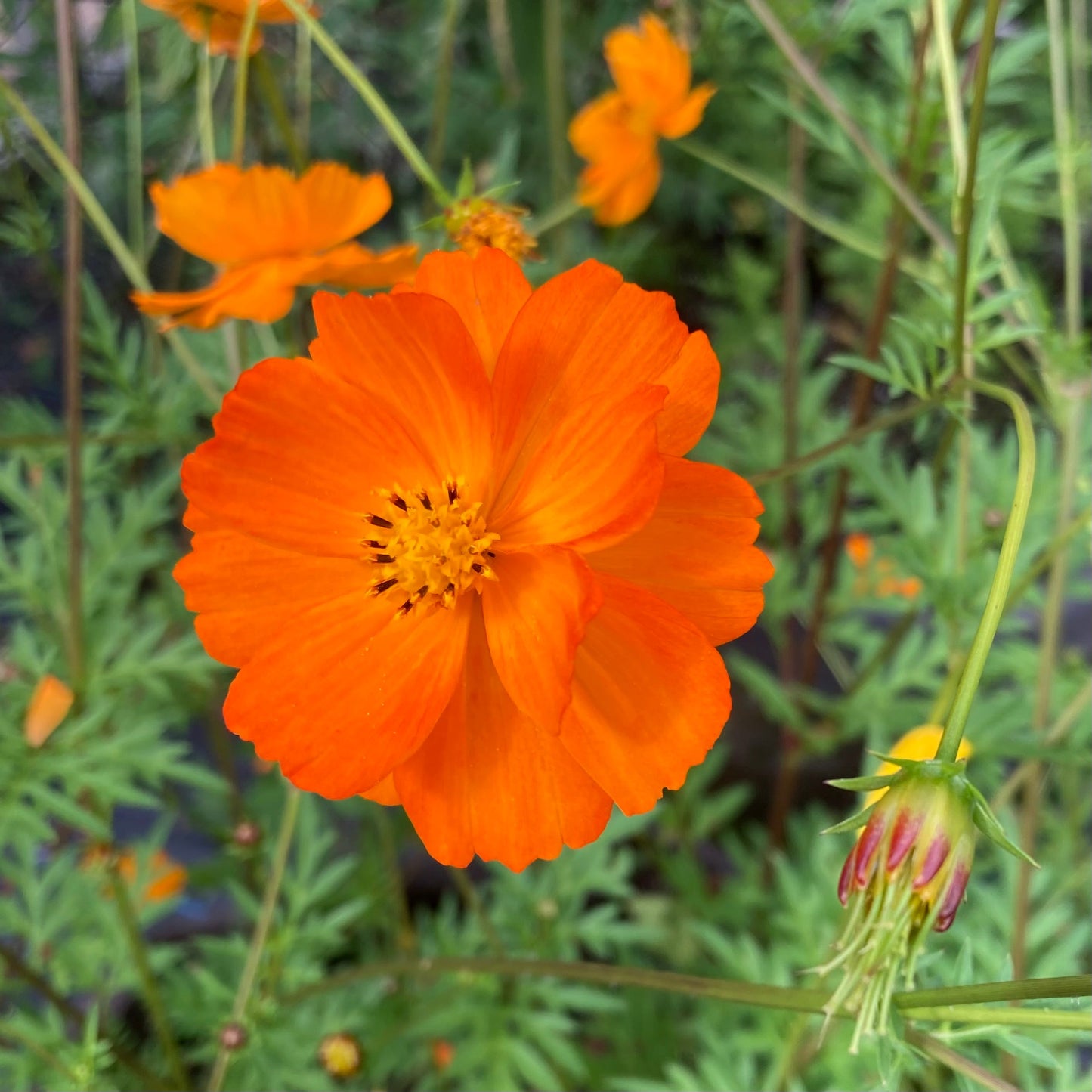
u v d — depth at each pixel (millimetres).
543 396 120
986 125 324
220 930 281
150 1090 221
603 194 213
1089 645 329
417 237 239
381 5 411
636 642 114
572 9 396
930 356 166
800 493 305
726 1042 225
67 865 224
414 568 120
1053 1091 194
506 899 240
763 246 472
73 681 213
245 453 115
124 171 333
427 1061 266
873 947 111
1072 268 212
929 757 145
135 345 243
